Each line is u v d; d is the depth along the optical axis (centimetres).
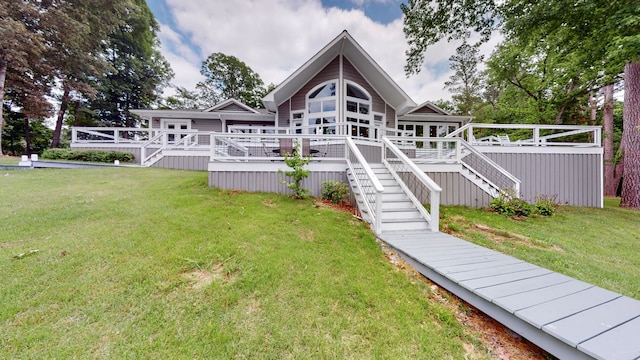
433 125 1664
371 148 1000
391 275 323
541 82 1448
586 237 528
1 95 1225
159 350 192
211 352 193
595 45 805
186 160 1016
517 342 228
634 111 880
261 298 256
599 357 168
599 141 855
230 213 471
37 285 247
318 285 283
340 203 616
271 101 1130
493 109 2217
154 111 1508
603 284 331
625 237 537
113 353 187
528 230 557
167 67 2656
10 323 205
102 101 2191
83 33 1512
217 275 287
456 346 219
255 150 1012
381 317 245
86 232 354
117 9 1703
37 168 858
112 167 921
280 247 358
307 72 1147
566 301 238
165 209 459
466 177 736
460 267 316
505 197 690
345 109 1137
